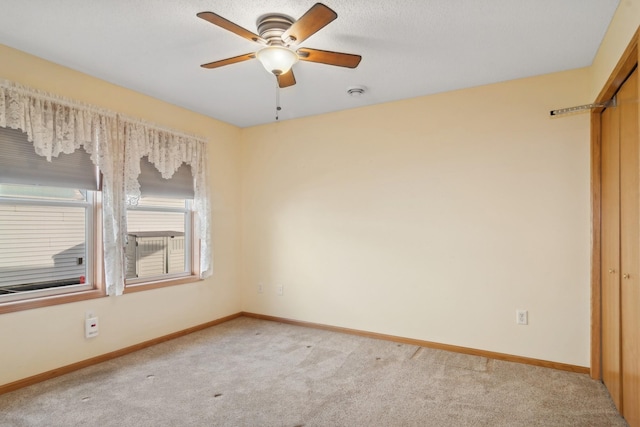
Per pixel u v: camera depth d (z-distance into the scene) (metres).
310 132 4.09
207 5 2.04
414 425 2.12
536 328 2.99
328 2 2.01
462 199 3.28
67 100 2.78
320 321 4.02
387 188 3.64
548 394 2.48
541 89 2.99
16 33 2.34
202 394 2.48
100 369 2.88
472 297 3.23
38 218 2.78
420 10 2.09
